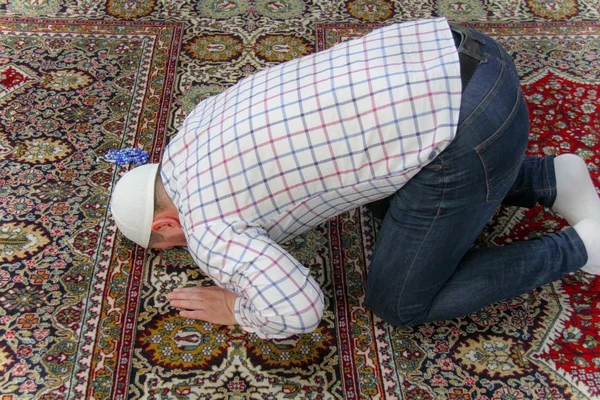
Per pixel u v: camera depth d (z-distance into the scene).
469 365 1.28
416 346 1.30
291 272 1.04
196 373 1.25
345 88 0.94
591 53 1.92
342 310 1.35
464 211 1.05
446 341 1.31
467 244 1.14
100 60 1.84
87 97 1.74
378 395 1.23
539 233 1.50
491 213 1.13
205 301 1.30
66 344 1.28
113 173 1.57
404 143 0.94
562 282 1.41
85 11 2.00
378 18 2.04
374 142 0.95
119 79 1.80
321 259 1.44
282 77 1.00
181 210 1.04
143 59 1.86
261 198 1.00
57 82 1.77
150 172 1.14
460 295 1.23
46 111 1.70
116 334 1.30
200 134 1.04
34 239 1.44
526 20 2.03
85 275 1.38
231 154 0.98
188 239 1.04
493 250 1.26
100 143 1.63
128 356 1.27
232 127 0.99
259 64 1.87
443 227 1.07
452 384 1.25
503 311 1.36
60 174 1.56
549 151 1.65
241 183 0.99
